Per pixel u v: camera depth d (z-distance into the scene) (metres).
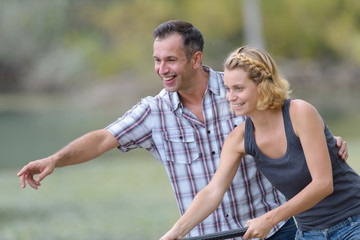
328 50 84.19
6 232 19.56
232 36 84.56
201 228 8.78
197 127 8.77
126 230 19.28
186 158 8.81
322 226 7.37
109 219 21.33
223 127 8.76
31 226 20.53
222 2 83.06
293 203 6.94
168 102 8.80
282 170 7.35
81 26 90.00
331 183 6.97
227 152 7.75
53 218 21.94
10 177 34.28
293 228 8.87
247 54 7.18
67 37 90.69
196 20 84.12
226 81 7.26
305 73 80.25
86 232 19.25
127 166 36.09
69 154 8.32
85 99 86.19
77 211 23.14
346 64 82.56
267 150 7.40
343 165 7.34
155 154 9.06
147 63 87.75
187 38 8.34
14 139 57.91
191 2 85.06
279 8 82.56
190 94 8.70
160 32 8.41
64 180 31.81
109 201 25.16
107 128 8.71
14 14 87.38
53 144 53.12
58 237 18.70
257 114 7.30
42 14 87.00
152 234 18.61
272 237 8.77
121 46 88.81
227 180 7.71
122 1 88.19
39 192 28.42
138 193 26.67
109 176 32.25
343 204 7.27
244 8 82.00
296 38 83.56
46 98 94.62
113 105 82.50
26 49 94.31
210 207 7.56
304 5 80.81
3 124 70.44
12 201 26.08
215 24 83.56
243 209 8.76
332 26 81.88
